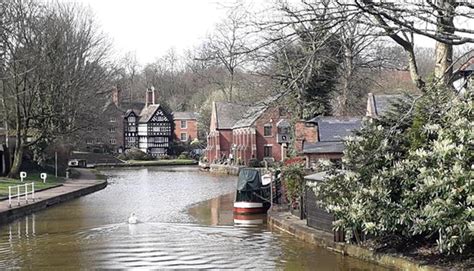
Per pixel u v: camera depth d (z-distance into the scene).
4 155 44.47
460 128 10.49
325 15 9.66
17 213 25.27
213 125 78.56
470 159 10.32
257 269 13.30
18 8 38.78
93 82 47.25
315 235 16.02
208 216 24.72
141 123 103.19
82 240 18.56
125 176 57.59
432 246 12.44
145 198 33.94
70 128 46.47
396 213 11.70
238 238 18.08
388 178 12.12
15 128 46.62
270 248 15.88
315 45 10.37
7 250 16.94
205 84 100.38
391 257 12.41
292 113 33.47
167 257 15.19
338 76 31.69
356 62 28.09
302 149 25.91
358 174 13.02
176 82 119.25
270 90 21.86
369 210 12.17
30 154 48.38
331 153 23.38
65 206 29.94
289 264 13.62
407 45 13.09
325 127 28.03
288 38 10.15
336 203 13.14
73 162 71.50
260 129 66.94
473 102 10.75
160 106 103.19
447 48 13.20
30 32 40.03
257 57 10.80
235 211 24.86
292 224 18.25
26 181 40.78
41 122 45.38
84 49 45.94
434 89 12.47
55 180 44.19
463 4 10.03
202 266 13.92
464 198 10.22
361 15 9.78
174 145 100.88
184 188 41.44
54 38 42.84
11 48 38.50
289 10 16.53
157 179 52.47
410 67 13.41
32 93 42.56
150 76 120.88
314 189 14.17
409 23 9.69
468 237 9.91
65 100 44.69
